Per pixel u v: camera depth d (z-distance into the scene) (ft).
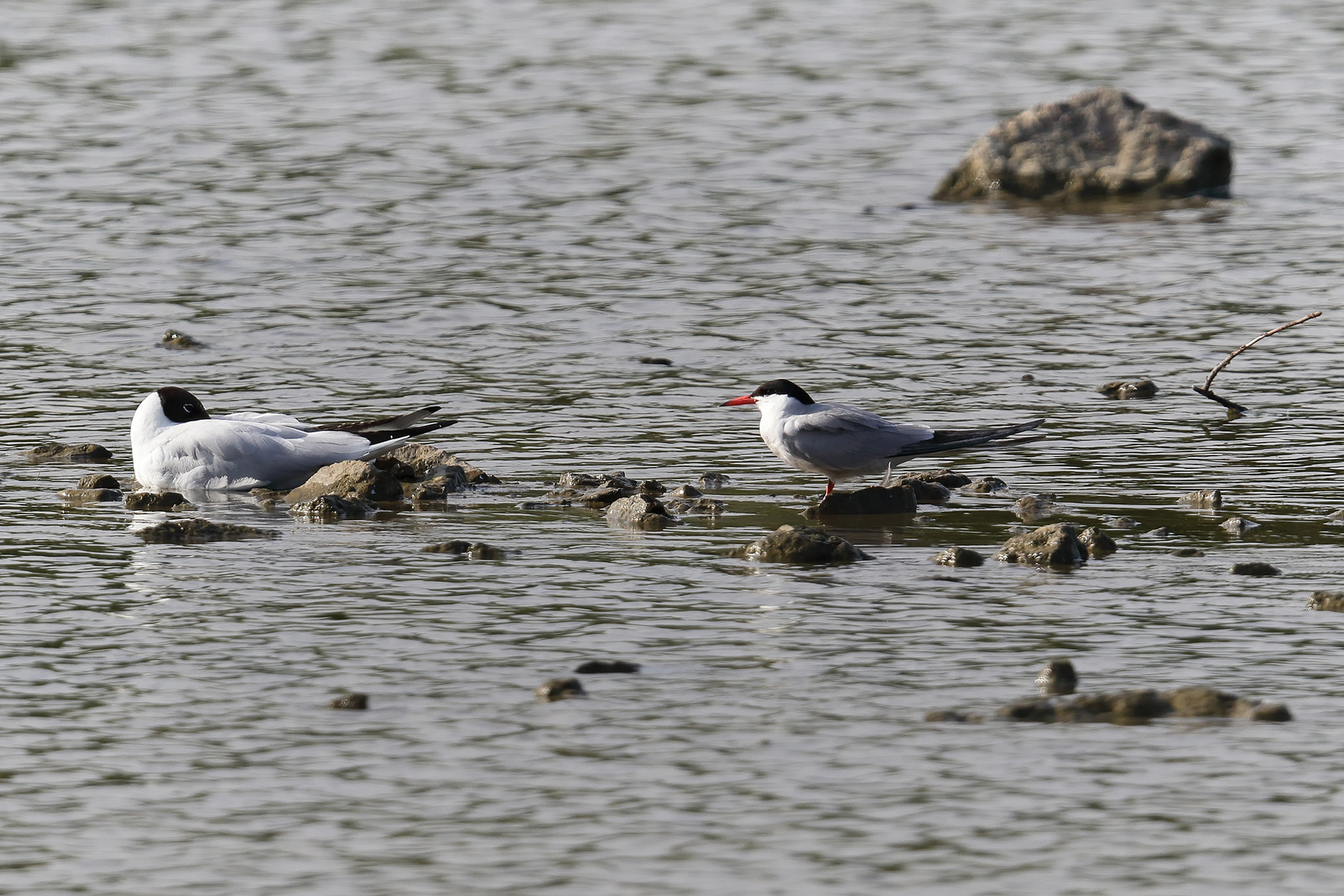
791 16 167.32
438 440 57.88
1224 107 128.36
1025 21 165.37
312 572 41.55
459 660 35.06
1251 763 29.71
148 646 35.91
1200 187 104.47
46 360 69.31
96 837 27.43
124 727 31.60
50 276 83.51
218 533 45.32
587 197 101.71
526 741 30.89
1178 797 28.45
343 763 29.99
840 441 48.83
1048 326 75.05
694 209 99.40
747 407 62.80
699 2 174.19
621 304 79.10
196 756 30.32
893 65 145.07
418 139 116.98
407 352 71.41
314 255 88.33
